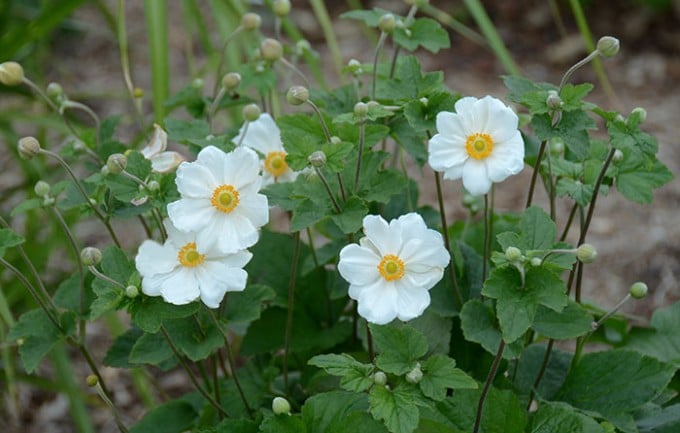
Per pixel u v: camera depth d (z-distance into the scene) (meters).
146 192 1.19
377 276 1.14
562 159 1.31
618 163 1.25
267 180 1.31
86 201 1.25
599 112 1.18
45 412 1.67
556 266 1.10
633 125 1.17
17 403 1.65
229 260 1.16
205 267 1.16
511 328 1.09
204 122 1.30
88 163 1.33
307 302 1.39
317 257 1.32
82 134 1.36
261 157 1.30
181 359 1.23
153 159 1.25
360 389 1.12
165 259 1.16
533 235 1.13
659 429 1.27
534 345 1.32
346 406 1.18
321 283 1.39
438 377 1.12
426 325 1.27
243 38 1.58
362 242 1.14
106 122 1.37
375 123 1.29
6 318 1.36
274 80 1.36
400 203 1.35
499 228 1.38
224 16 1.58
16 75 1.30
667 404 1.35
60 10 1.56
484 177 1.15
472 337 1.17
